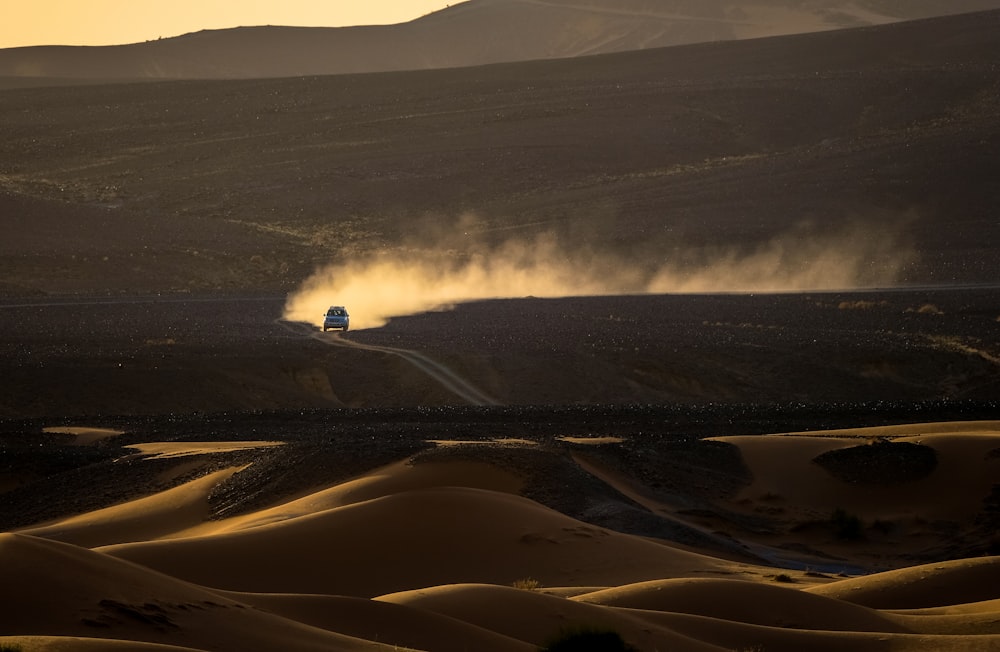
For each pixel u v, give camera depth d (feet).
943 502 400.26
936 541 371.35
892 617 234.79
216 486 399.85
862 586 270.26
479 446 411.13
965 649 192.75
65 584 153.28
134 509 387.14
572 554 298.56
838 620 227.20
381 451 413.80
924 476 416.46
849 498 412.57
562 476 391.24
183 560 274.57
